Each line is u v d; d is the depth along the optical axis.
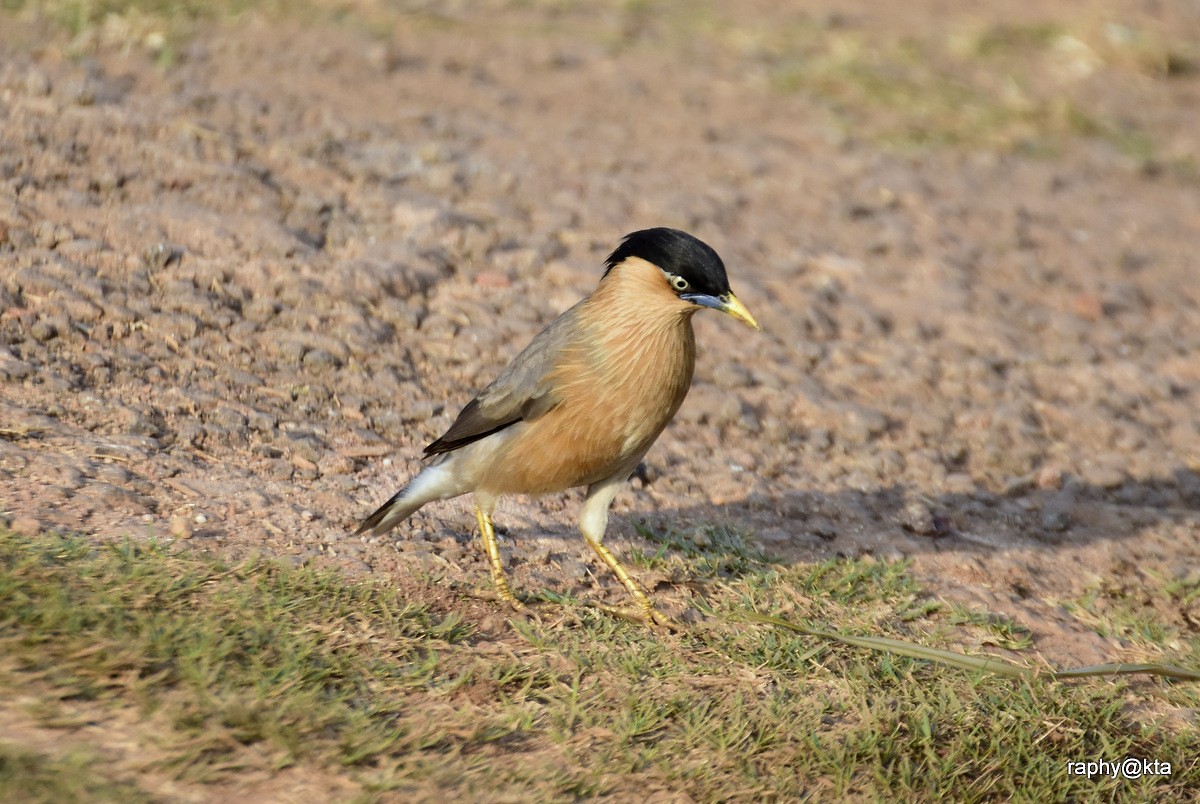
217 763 9.27
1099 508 17.28
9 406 14.30
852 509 16.48
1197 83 33.50
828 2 36.47
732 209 23.47
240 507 13.62
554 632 12.45
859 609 13.95
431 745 10.15
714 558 14.58
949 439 18.41
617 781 10.17
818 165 25.91
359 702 10.48
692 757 10.59
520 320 18.97
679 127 26.62
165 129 21.20
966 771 11.05
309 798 9.17
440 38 29.02
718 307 12.81
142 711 9.62
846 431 18.17
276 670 10.42
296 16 28.38
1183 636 14.49
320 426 15.76
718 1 35.28
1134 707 12.80
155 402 15.23
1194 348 21.64
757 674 12.18
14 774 8.59
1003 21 36.28
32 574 10.93
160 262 17.86
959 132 28.64
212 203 19.61
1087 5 38.19
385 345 17.72
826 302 21.14
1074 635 14.14
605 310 13.08
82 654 9.95
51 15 24.91
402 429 16.19
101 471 13.48
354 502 14.40
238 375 16.27
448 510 14.92
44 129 20.11
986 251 23.69
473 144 23.91
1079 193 26.73
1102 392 19.95
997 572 15.42
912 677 12.43
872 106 29.41
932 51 33.53
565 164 23.91
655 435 13.42
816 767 10.69
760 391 18.66
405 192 21.56
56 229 17.72
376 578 12.80
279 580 11.97
